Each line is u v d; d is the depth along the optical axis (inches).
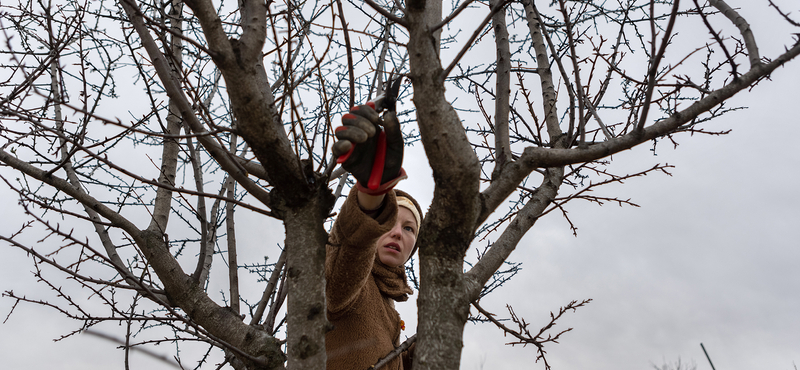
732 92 69.8
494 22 97.5
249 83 58.1
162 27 57.2
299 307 62.7
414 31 58.7
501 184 71.0
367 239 71.8
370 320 91.0
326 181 67.0
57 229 70.5
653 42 64.7
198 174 84.6
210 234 107.0
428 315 61.7
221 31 57.1
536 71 109.9
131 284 84.4
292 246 65.3
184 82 66.4
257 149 61.1
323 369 61.9
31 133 87.0
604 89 102.1
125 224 78.4
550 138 101.7
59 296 82.3
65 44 87.1
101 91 79.2
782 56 70.6
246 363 74.3
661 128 68.8
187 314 78.7
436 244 64.1
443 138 58.6
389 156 59.2
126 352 70.5
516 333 91.5
